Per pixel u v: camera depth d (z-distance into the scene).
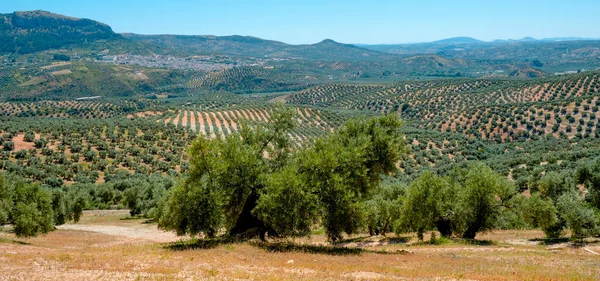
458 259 26.95
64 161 113.62
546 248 34.44
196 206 30.36
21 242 37.16
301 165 32.50
